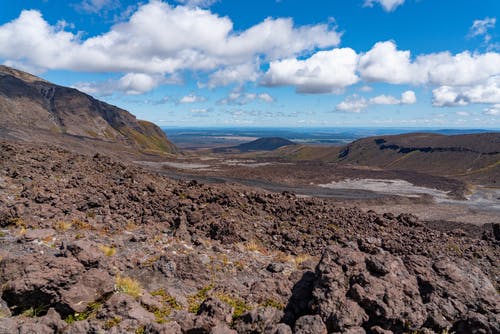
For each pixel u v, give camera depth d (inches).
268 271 515.2
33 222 530.6
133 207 725.9
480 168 6176.2
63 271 310.8
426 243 740.0
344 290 313.6
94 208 676.1
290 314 317.4
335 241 714.8
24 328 244.7
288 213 842.2
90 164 1047.0
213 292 391.2
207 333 288.7
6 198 621.0
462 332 297.4
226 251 572.4
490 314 308.5
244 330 295.9
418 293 315.3
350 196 2425.0
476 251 731.4
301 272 409.7
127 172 999.6
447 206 2463.1
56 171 888.9
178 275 428.8
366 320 291.0
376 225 830.5
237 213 767.7
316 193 2425.0
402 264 345.7
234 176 2888.8
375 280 313.4
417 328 292.0
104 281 327.3
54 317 275.9
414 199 2503.7
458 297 327.6
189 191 893.2
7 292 293.1
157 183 965.2
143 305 330.0
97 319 291.9
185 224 658.8
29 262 322.0
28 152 1019.9
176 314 309.1
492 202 2802.7
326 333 276.7
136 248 515.2
